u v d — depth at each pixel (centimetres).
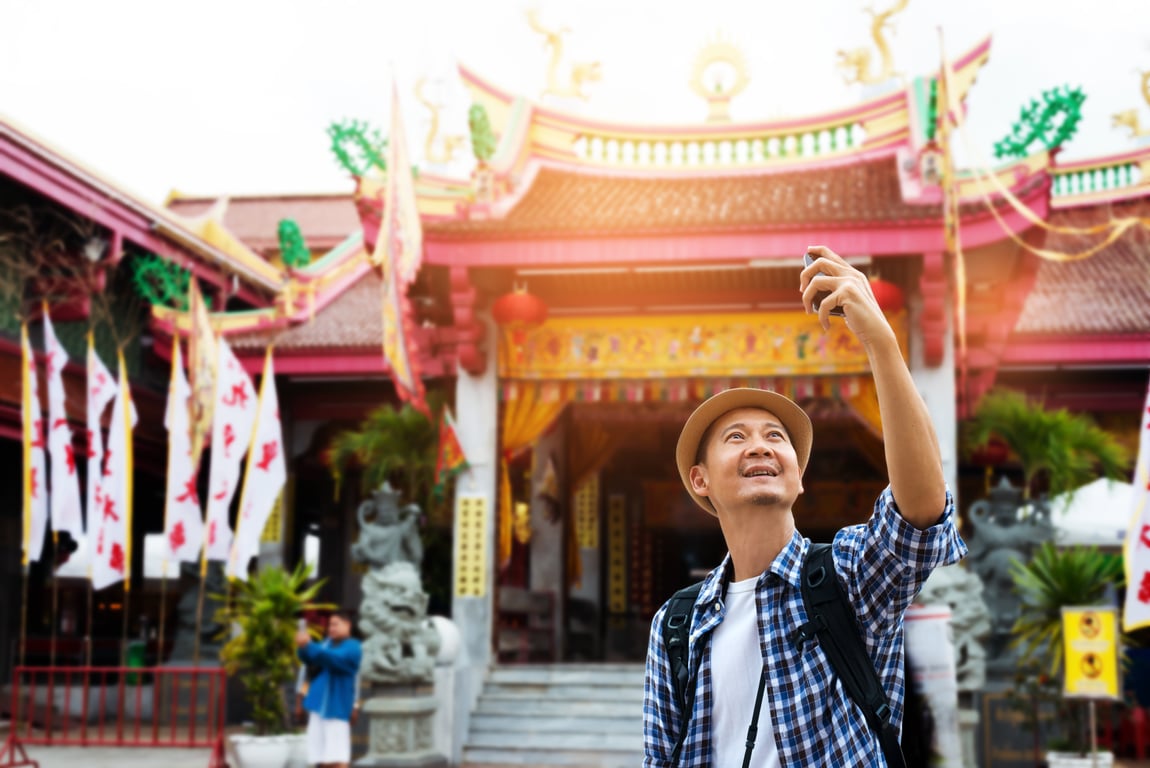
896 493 267
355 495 2919
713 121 2161
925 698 545
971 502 2494
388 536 1599
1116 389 2314
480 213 1752
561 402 1842
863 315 267
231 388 1672
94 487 1695
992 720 1515
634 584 2870
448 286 1830
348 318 2552
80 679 2316
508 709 1691
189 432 1930
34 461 1716
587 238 1681
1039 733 1470
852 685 279
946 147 1534
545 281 1777
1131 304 2261
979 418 1858
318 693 1230
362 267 2828
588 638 2472
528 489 2342
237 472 1653
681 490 2905
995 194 1620
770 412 321
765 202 1820
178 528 1692
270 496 1552
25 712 2084
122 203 2116
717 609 305
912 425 263
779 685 284
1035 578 1399
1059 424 1825
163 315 2336
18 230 2083
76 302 2159
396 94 1603
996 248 1669
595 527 2553
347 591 2888
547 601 2181
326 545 2923
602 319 1831
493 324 1827
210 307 2545
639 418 2422
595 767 1542
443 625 1631
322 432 2488
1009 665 1588
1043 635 1374
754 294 1788
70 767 1520
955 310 1723
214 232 2445
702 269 1705
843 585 285
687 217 1717
